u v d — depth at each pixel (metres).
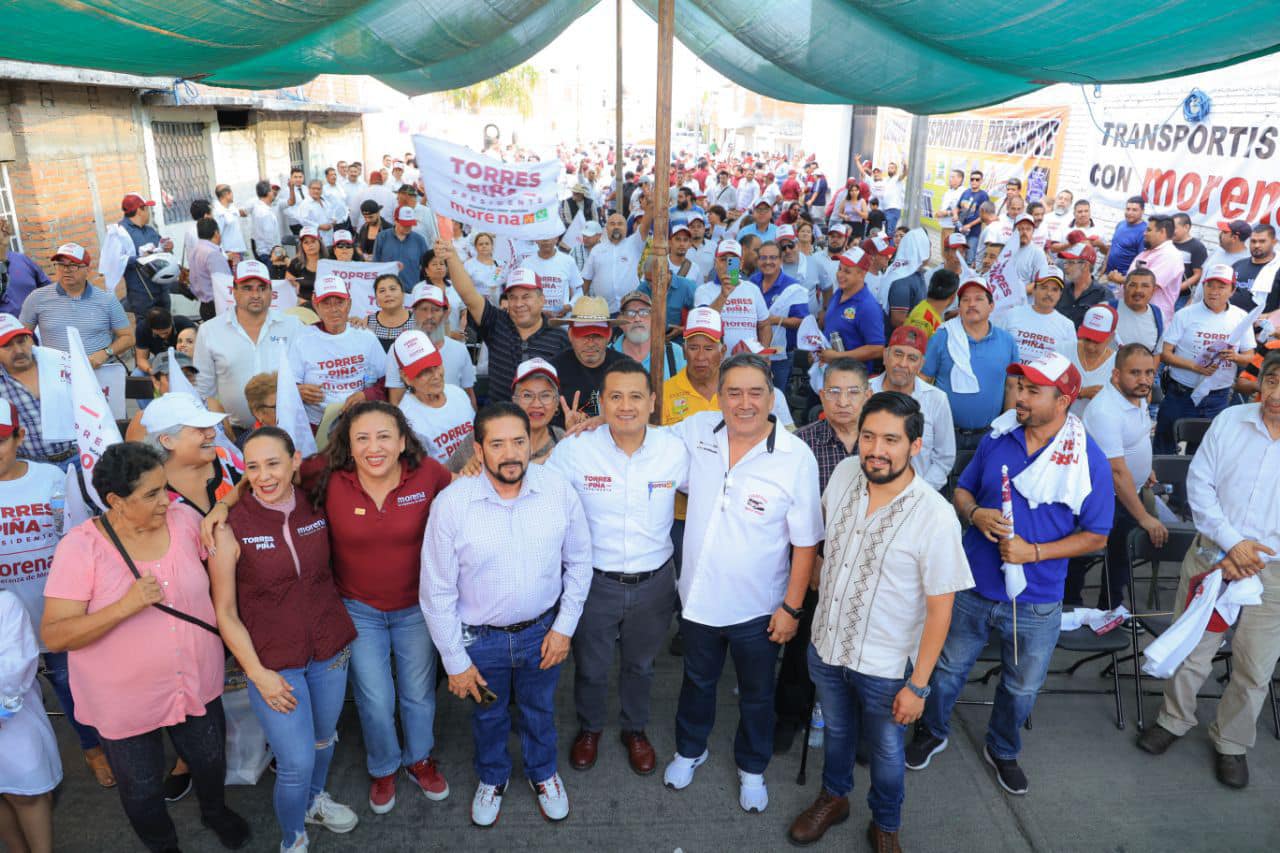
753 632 3.82
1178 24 4.09
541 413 4.22
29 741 3.34
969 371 5.91
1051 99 13.91
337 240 9.41
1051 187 14.00
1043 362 3.72
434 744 4.47
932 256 17.97
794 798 4.14
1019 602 3.89
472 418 4.89
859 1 4.97
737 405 3.56
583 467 3.84
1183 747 4.55
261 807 4.01
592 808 4.05
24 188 10.53
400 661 3.84
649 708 4.48
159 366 7.56
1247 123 9.56
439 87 10.07
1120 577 5.42
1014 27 4.59
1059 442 3.78
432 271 7.27
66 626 3.08
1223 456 4.19
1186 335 7.12
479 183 4.60
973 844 3.88
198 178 15.64
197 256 9.58
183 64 5.05
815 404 7.32
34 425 4.94
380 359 5.84
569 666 5.23
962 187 16.45
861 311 6.88
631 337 5.55
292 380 4.34
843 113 25.52
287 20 4.51
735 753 4.07
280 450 3.31
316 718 3.66
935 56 5.76
